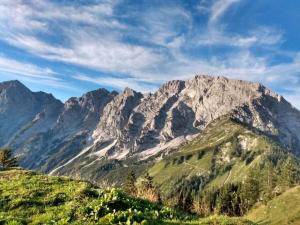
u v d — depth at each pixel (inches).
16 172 1282.0
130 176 5054.1
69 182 1152.2
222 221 878.4
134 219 764.0
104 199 863.1
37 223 769.6
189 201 5177.2
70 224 741.9
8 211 848.9
